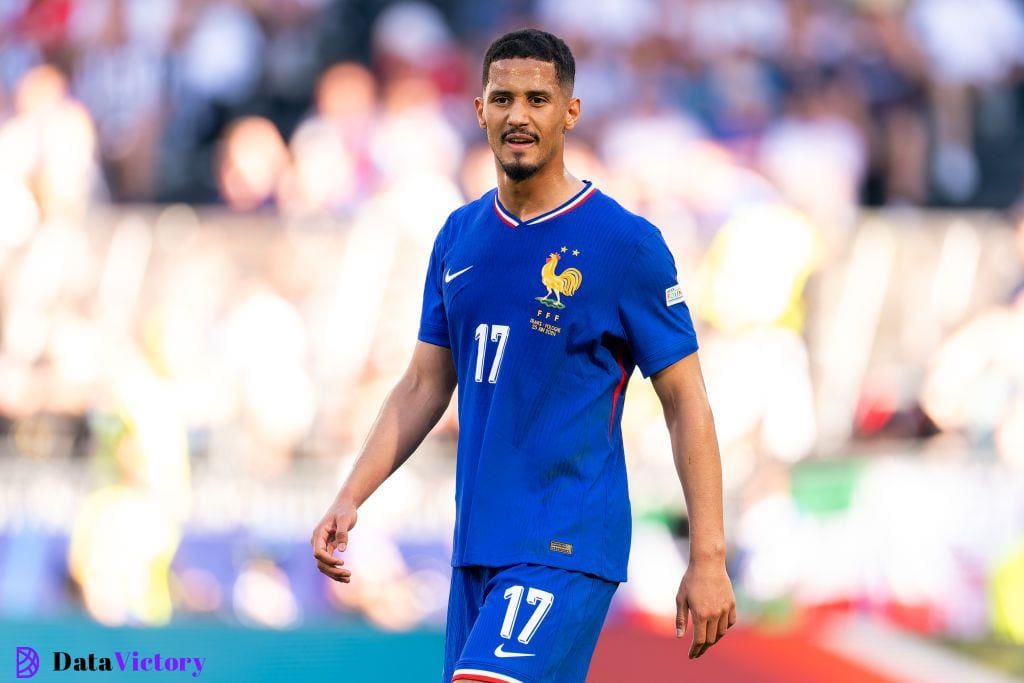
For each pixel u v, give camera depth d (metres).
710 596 12.12
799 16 43.53
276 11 42.38
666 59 42.66
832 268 37.00
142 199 39.19
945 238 37.59
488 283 12.72
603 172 39.38
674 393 12.66
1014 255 37.44
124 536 29.25
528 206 12.79
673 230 36.62
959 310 37.03
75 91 39.78
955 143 43.88
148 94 39.91
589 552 12.45
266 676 25.28
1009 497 30.00
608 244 12.55
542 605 12.19
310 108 42.19
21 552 28.84
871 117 42.88
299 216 35.03
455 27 44.41
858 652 27.31
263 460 32.03
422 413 13.47
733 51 42.84
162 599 29.03
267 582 29.25
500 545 12.43
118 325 33.09
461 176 39.59
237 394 32.56
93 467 30.14
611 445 12.79
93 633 25.70
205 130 41.41
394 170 38.28
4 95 39.09
